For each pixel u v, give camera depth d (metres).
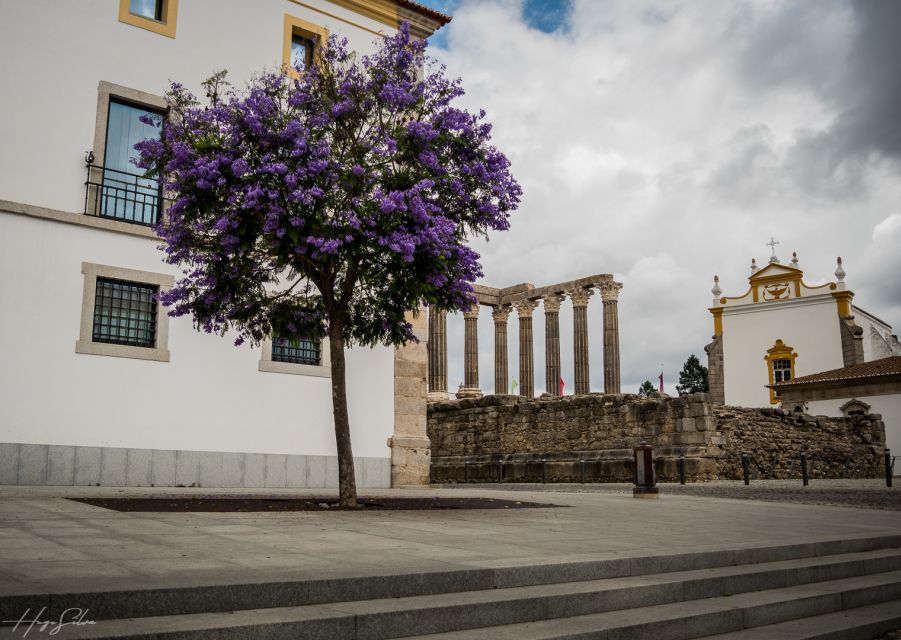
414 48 12.72
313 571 5.52
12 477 14.01
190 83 16.97
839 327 46.62
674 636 5.85
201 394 16.33
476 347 43.59
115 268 15.49
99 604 4.37
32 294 14.56
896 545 10.14
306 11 18.88
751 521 11.45
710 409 25.14
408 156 12.12
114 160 16.05
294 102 11.93
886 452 22.42
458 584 5.78
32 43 15.09
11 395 14.16
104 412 15.09
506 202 12.53
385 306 12.91
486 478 31.14
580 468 27.45
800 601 6.99
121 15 16.22
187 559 5.89
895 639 6.79
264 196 11.11
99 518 8.43
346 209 11.26
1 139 14.58
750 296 50.41
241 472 16.64
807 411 41.84
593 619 5.75
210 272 12.15
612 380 39.78
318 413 17.95
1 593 4.24
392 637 4.94
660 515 12.01
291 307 12.96
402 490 17.48
